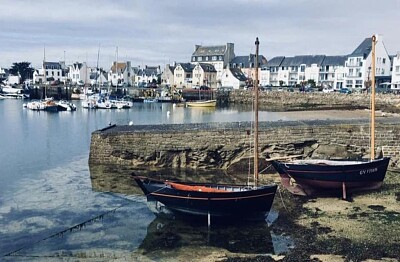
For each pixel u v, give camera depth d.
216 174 26.20
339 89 85.25
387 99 61.28
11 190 22.70
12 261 14.37
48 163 29.23
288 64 105.06
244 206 17.55
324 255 13.91
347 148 27.22
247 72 115.44
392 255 13.77
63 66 144.00
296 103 75.06
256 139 20.72
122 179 24.91
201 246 15.45
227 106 80.19
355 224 16.81
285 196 21.06
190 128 28.80
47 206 20.05
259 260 13.87
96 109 73.06
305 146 27.53
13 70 150.00
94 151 28.69
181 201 17.84
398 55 78.31
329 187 20.78
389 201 19.75
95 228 17.31
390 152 26.62
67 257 14.60
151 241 15.98
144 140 27.94
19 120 55.66
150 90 98.00
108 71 137.62
